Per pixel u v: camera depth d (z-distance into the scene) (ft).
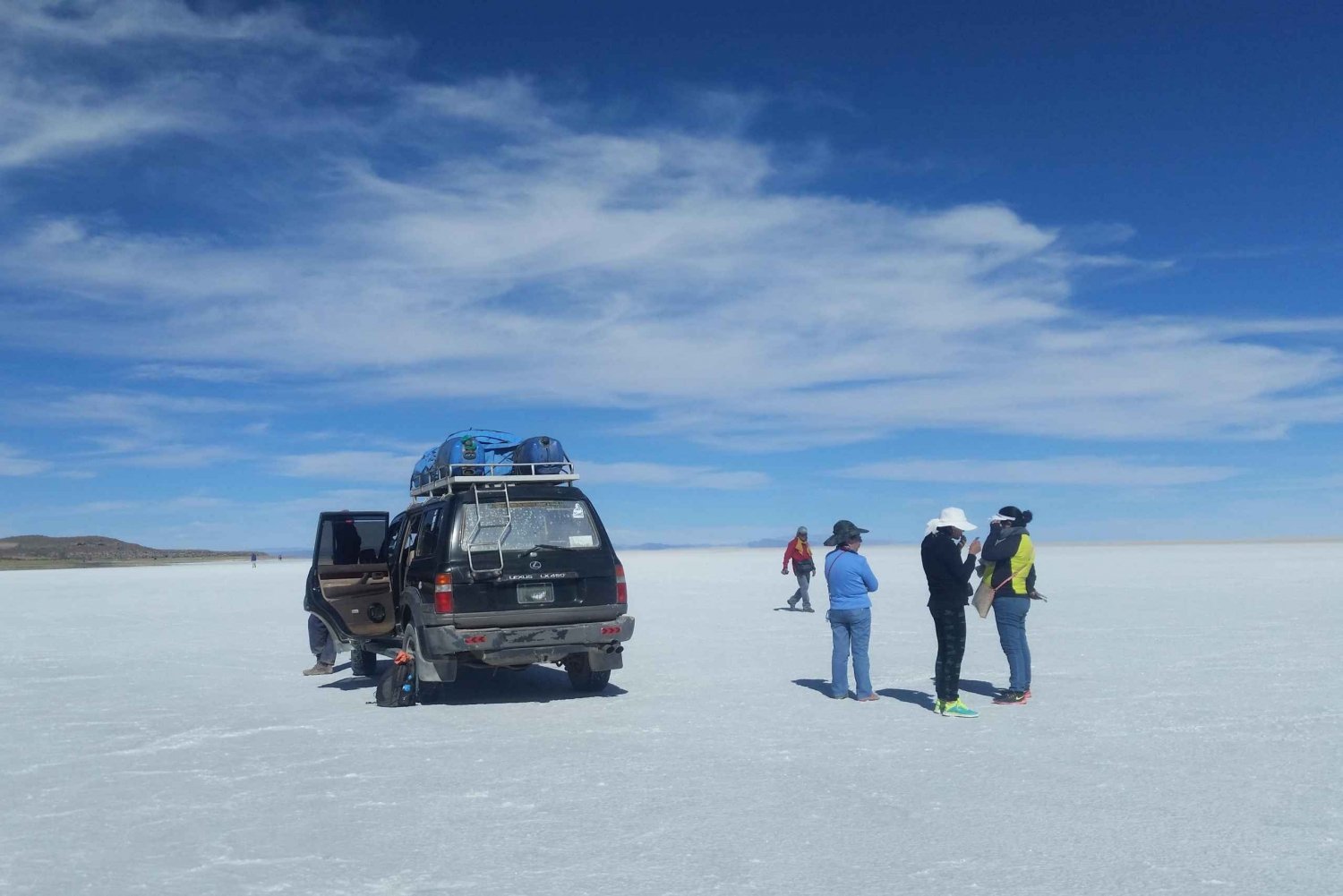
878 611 72.79
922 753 26.78
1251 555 223.10
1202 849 18.60
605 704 35.58
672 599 93.15
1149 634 53.88
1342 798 22.03
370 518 46.50
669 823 20.71
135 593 127.75
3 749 29.01
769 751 27.32
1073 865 17.85
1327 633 53.21
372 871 17.93
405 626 38.52
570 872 17.78
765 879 17.29
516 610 36.01
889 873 17.54
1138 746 27.22
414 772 25.52
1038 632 55.98
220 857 18.86
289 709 36.01
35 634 67.97
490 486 38.68
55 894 16.97
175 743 29.71
